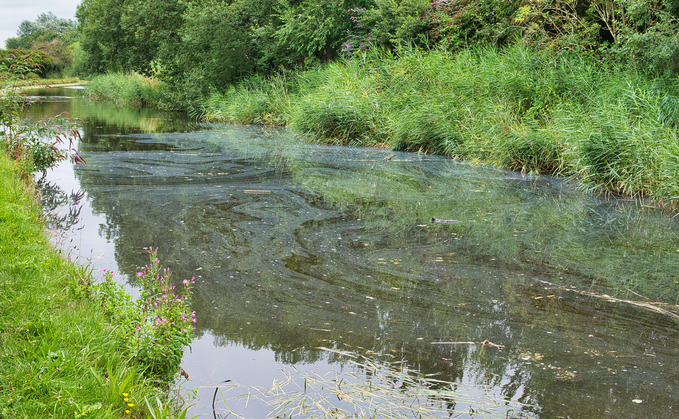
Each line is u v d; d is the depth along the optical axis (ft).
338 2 60.44
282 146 41.83
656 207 23.73
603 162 27.43
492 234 19.03
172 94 79.25
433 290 13.91
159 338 9.21
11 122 27.53
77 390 7.61
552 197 25.25
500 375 9.84
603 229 20.01
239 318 12.01
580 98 34.37
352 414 8.39
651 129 26.96
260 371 9.74
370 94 45.44
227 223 19.67
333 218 20.75
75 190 24.47
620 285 14.53
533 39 41.09
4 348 8.56
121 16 100.83
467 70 40.42
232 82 74.08
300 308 12.61
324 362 10.13
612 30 39.81
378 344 10.94
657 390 9.48
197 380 9.39
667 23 31.76
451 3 50.24
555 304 13.21
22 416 6.91
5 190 18.80
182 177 28.27
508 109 35.19
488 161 34.09
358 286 14.05
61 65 215.72
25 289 10.88
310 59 64.13
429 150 39.09
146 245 16.88
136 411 7.70
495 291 13.96
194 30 71.67
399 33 51.80
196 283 13.92
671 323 12.27
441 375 9.76
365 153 38.55
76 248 16.25
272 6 70.44
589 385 9.57
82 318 9.82
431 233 19.02
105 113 71.87
